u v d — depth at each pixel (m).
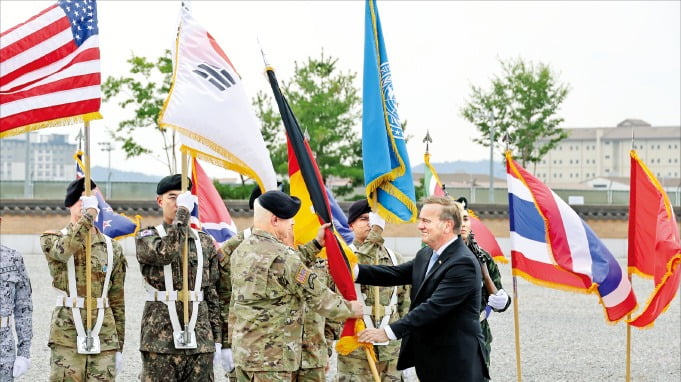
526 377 12.88
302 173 7.51
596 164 146.12
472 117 43.81
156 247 7.97
